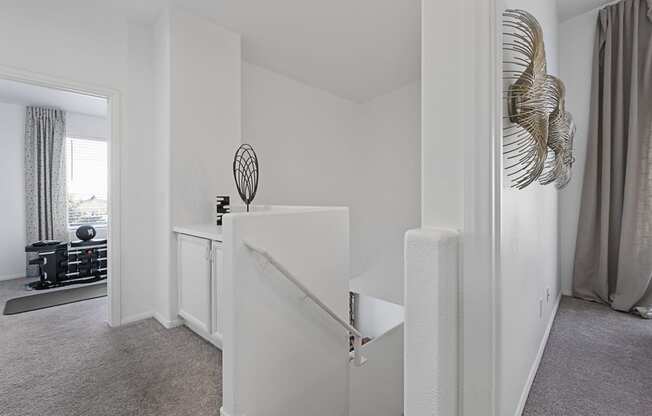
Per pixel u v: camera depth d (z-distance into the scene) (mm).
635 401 1658
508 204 1262
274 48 3252
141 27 2785
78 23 2471
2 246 4289
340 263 2203
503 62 1184
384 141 4570
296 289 1853
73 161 4977
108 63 2607
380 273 4625
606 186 3031
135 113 2746
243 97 3498
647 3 2816
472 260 951
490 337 937
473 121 938
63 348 2264
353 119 4789
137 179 2762
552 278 2742
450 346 942
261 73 3668
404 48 3262
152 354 2184
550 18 2541
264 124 3701
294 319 1838
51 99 4234
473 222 944
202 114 2756
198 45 2723
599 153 3160
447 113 998
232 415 1520
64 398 1724
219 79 2857
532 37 1195
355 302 4906
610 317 2781
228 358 1547
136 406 1672
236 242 1538
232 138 2955
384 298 4582
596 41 3137
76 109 4699
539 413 1569
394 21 2789
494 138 934
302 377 1894
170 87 2572
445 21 995
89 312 2984
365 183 4793
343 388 2201
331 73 3850
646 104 2826
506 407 1274
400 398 2691
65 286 3959
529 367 1783
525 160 1304
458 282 973
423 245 907
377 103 4641
